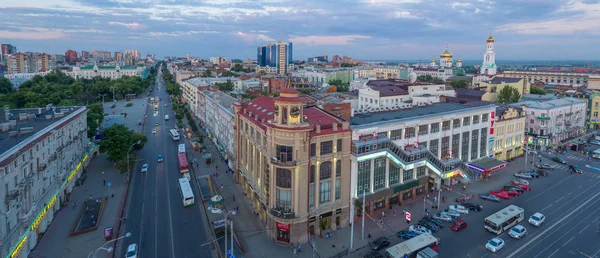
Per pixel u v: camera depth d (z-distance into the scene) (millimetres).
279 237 71250
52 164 81688
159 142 152125
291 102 67250
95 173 111812
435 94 158375
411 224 78750
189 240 72688
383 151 79812
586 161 125625
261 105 91500
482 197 92188
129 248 66375
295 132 67250
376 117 92375
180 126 178875
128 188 99938
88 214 82250
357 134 78750
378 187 83938
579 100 166875
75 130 104875
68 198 91438
